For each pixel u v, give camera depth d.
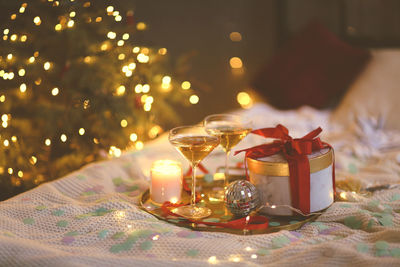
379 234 1.13
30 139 1.91
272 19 2.92
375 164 1.58
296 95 2.29
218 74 3.00
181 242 1.13
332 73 2.21
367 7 2.37
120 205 1.29
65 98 1.98
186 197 1.35
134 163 1.56
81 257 1.07
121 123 1.96
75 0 1.84
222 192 1.35
